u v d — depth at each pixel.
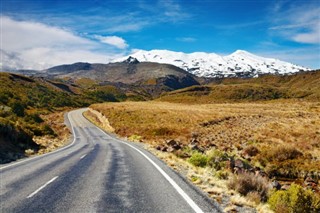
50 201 8.62
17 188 10.30
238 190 10.07
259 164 23.12
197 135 42.50
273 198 8.76
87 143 35.97
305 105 107.25
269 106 108.00
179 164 17.03
